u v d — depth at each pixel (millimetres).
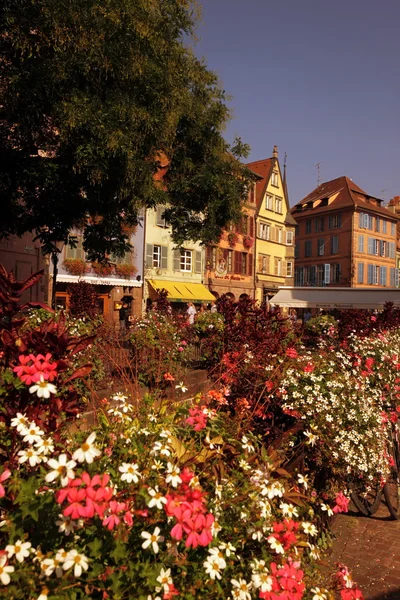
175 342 6926
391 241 61156
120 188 9984
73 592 1611
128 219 12656
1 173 9273
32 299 18031
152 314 7641
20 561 1562
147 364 6055
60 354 2162
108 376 5418
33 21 7895
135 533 1868
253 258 42781
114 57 8734
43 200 10164
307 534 2725
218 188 12469
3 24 7785
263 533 2230
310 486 3682
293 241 47875
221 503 2197
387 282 60562
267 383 4668
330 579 2834
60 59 8352
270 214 44969
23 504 1695
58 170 9633
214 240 13398
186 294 33562
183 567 1817
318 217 59844
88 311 8906
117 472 2104
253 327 6367
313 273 60094
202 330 8227
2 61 8469
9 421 2123
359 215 56750
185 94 11156
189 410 3021
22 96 8305
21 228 10609
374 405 5973
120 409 3002
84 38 8273
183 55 11016
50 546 1727
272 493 2346
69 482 1679
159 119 9531
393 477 6461
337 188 59938
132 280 29828
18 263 17234
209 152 12617
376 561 4516
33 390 2002
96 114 8625
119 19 8539
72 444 2465
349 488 5035
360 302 19625
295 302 20672
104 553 1728
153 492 1866
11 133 9234
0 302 2168
